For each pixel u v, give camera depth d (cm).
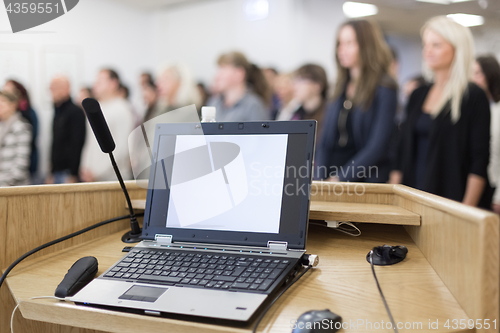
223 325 51
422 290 61
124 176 365
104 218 97
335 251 82
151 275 65
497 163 260
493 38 259
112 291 60
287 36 344
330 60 318
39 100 392
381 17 294
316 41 326
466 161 264
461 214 54
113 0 427
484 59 259
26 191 79
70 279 63
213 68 397
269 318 53
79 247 87
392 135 288
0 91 365
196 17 410
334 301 58
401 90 288
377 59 293
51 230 84
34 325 84
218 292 58
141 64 445
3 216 76
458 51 265
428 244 74
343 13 311
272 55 355
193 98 408
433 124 270
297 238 73
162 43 434
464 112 262
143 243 81
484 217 48
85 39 414
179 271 66
